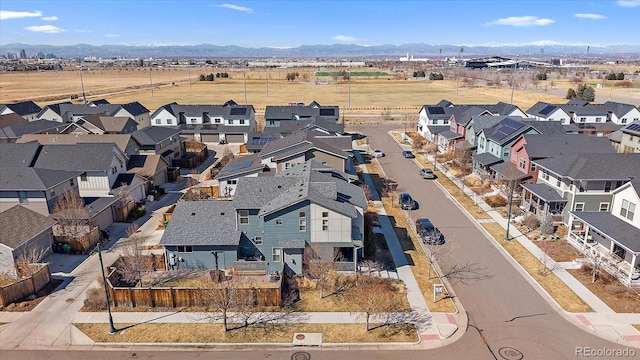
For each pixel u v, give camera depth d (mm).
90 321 26922
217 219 33938
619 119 78812
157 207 47125
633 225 33469
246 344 24828
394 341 25016
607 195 39594
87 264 34375
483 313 27703
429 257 35219
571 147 47531
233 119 82812
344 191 36219
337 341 25031
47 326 26438
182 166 62812
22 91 162250
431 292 30203
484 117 64375
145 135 60531
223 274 31781
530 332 25766
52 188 41438
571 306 28250
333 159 46719
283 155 46969
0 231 32031
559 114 77938
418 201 48969
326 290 30328
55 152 47250
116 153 48438
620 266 32219
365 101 138375
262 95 152875
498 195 49562
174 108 85562
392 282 31391
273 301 28344
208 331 25969
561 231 39938
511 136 52625
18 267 31281
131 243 35156
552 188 43000
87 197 44094
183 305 28453
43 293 30078
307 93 159375
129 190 46344
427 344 24781
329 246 32219
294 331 25953
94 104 94562
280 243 32031
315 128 64875
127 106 84375
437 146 73938
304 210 31531
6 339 25281
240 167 49594
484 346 24578
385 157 69812
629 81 172250
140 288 28094
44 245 35250
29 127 68188
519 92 151000
